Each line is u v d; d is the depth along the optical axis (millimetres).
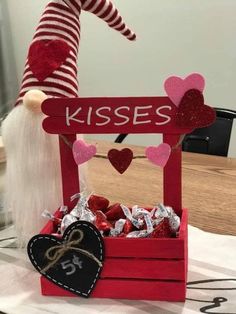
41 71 587
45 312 503
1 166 688
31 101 560
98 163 1022
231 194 836
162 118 524
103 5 620
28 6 2354
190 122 518
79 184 599
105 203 602
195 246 640
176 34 1941
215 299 516
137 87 2127
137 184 897
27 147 584
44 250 527
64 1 602
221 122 1192
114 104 532
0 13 2459
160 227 524
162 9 1937
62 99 541
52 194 602
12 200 617
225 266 588
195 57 1926
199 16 1859
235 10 1766
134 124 533
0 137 692
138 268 510
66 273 528
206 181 908
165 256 502
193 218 739
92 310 504
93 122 543
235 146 1899
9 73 2486
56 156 593
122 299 523
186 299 517
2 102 2381
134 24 2027
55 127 554
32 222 609
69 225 519
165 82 510
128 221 550
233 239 658
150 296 518
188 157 1077
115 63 2148
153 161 543
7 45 2490
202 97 509
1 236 690
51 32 596
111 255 511
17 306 518
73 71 604
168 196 567
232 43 1815
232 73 1854
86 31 2168
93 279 522
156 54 2020
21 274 586
